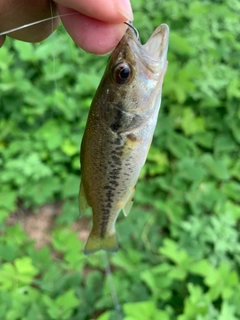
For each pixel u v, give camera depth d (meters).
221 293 0.28
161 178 0.37
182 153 0.37
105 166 0.17
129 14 0.16
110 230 0.20
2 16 0.19
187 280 0.30
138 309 0.25
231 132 0.40
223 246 0.31
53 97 0.39
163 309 0.29
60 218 0.35
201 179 0.36
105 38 0.17
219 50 0.45
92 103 0.17
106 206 0.19
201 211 0.35
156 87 0.16
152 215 0.35
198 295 0.27
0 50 0.39
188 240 0.32
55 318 0.26
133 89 0.16
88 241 0.21
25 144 0.38
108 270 0.31
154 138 0.38
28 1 0.19
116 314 0.28
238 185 0.37
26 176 0.36
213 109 0.41
